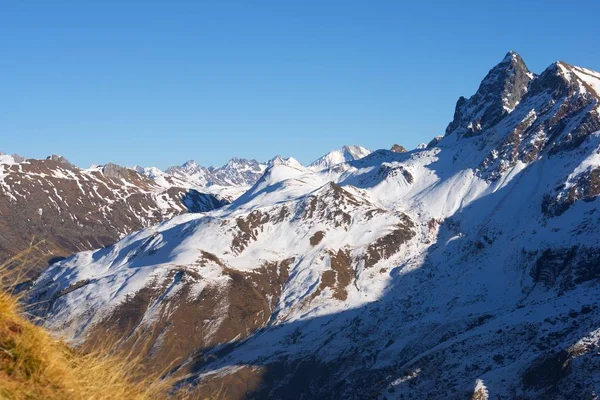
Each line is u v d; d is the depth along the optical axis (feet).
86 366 34.94
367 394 377.91
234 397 440.86
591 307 377.91
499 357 343.46
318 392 435.12
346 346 492.95
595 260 492.95
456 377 343.46
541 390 280.72
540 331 364.38
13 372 32.07
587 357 278.87
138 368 36.73
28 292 35.50
